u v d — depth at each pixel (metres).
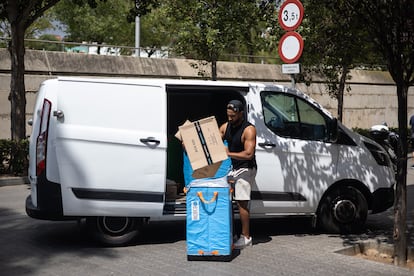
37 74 16.36
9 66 15.88
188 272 5.52
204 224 5.92
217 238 5.91
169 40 28.28
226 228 5.91
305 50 9.40
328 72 15.96
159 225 7.85
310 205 7.04
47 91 6.21
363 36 6.84
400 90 5.98
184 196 7.09
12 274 5.48
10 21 12.90
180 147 7.61
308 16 8.09
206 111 7.72
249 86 6.91
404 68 5.97
